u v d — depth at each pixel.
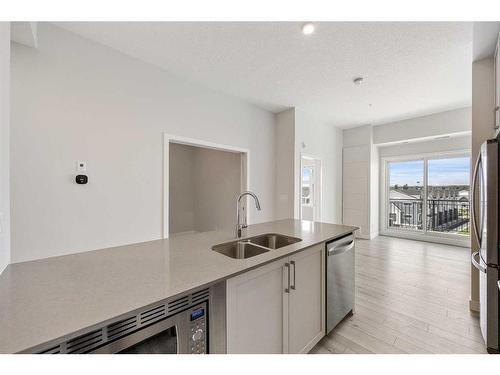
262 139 4.14
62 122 2.10
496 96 2.02
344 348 1.71
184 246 1.57
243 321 1.17
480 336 1.83
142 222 2.61
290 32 2.08
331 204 5.30
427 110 4.23
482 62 2.18
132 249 1.50
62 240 2.10
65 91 2.11
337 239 1.95
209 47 2.34
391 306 2.31
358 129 5.42
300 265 1.54
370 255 4.01
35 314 0.75
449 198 4.80
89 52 2.24
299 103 3.89
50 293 0.90
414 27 1.97
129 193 2.51
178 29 2.07
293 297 1.49
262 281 1.28
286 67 2.70
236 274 1.11
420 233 5.17
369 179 5.26
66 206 2.12
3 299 0.85
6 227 1.19
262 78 2.99
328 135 5.15
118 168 2.43
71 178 2.15
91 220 2.26
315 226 2.35
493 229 1.61
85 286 0.96
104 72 2.33
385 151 5.62
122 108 2.46
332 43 2.22
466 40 2.13
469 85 3.13
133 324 0.83
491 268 1.61
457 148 4.59
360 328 1.96
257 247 1.72
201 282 0.99
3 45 1.13
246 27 2.03
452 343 1.75
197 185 5.38
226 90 3.38
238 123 3.70
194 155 5.47
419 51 2.33
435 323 2.02
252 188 4.00
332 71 2.78
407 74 2.83
